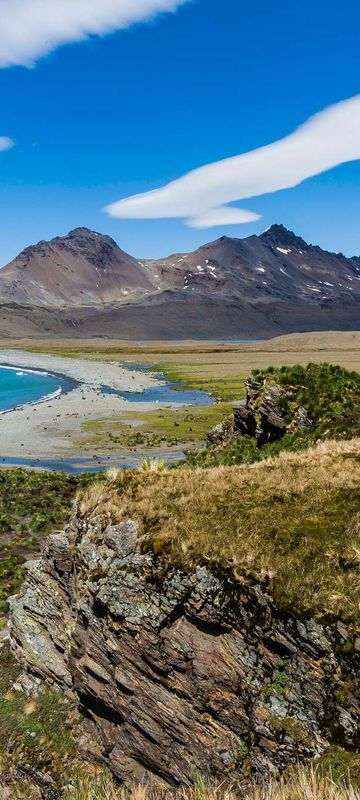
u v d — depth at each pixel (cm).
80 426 9606
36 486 5812
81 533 1714
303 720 1112
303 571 1245
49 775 1496
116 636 1438
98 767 1466
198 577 1334
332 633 1132
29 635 1986
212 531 1431
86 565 1596
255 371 3797
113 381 17525
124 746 1406
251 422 3631
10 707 1828
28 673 1967
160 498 1630
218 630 1285
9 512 5047
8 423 10044
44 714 1714
